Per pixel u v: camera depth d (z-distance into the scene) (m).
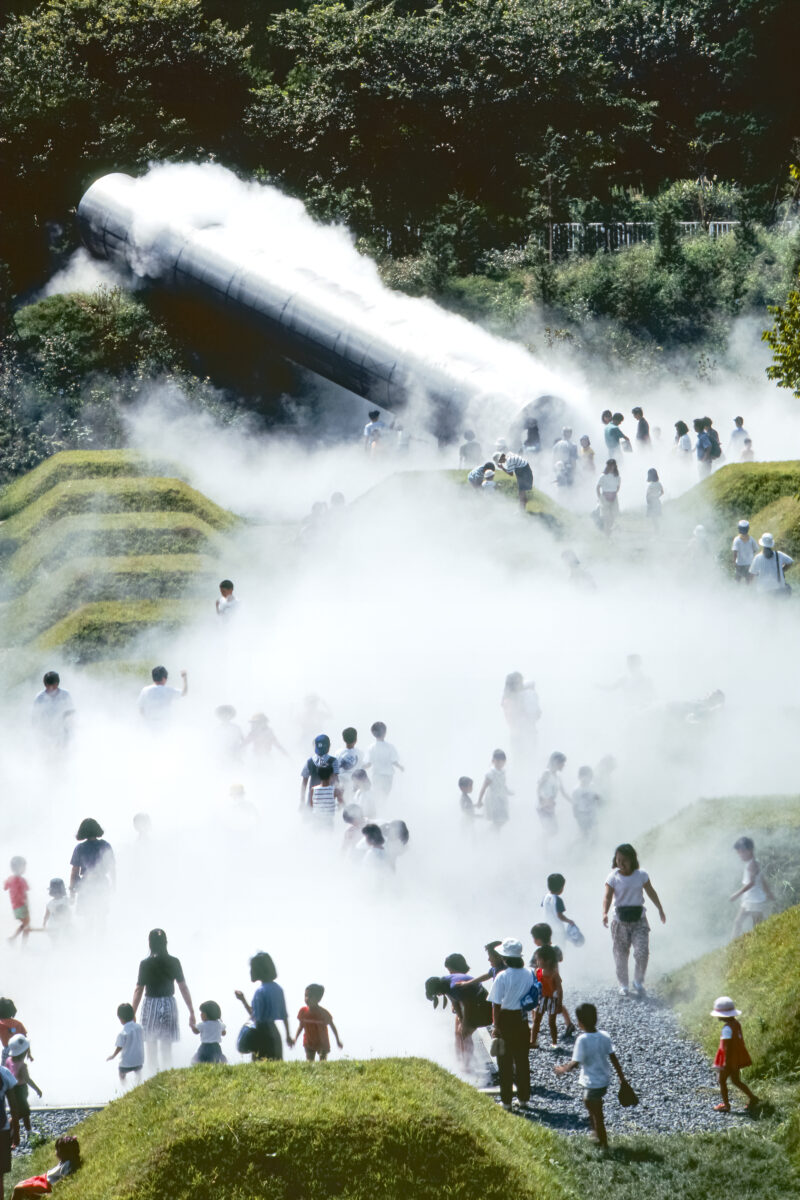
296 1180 10.33
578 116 54.06
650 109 58.81
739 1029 12.54
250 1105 10.87
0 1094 10.93
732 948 15.12
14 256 45.78
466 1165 10.59
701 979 15.02
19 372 40.09
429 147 51.31
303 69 53.62
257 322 39.84
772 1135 11.89
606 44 63.31
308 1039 12.49
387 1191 10.33
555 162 51.25
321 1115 10.73
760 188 60.56
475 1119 11.20
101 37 48.34
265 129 50.16
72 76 47.47
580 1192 10.93
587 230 51.62
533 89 51.97
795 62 63.50
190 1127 10.60
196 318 43.44
